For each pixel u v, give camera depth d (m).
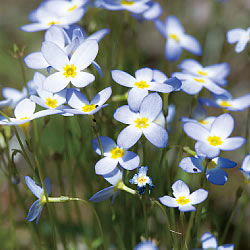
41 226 0.26
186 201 0.22
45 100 0.23
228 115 0.22
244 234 0.29
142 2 0.25
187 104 0.29
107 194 0.23
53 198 0.23
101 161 0.23
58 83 0.22
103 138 0.23
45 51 0.23
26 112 0.23
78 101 0.22
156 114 0.22
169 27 0.28
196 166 0.22
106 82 0.26
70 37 0.24
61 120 0.28
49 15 0.25
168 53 0.27
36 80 0.23
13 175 0.24
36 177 0.23
